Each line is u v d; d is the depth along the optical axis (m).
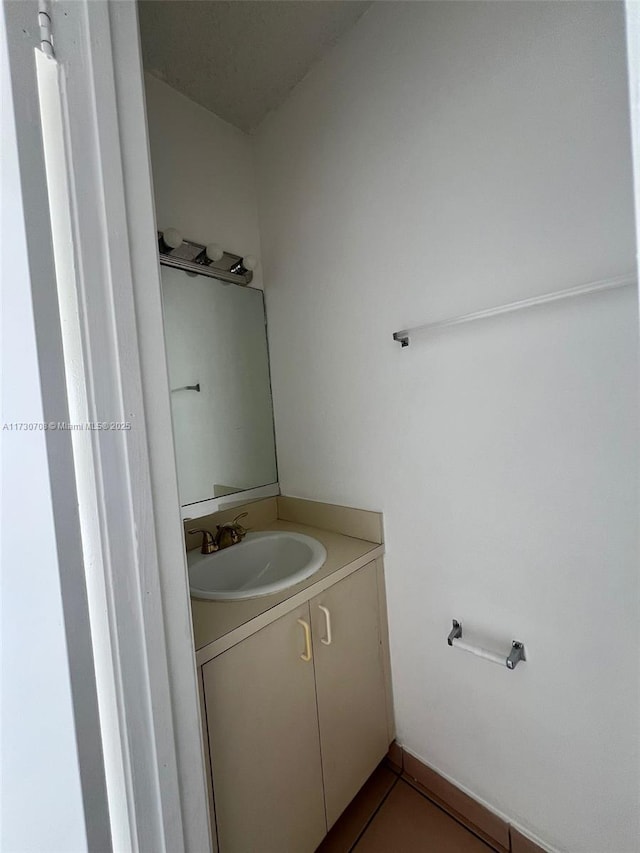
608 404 0.85
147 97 1.36
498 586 1.06
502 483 1.03
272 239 1.64
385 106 1.20
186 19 1.16
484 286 1.03
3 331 0.56
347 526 1.43
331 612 1.12
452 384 1.11
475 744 1.15
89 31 0.53
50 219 0.52
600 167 0.83
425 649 1.25
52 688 0.57
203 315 1.51
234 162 1.61
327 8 1.19
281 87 1.45
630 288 0.81
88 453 0.54
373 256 1.28
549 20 0.87
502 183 0.97
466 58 1.01
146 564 0.59
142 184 0.60
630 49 0.32
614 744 0.90
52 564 0.54
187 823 0.64
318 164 1.42
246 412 1.63
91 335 0.53
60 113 0.52
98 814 0.56
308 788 1.04
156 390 0.61
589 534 0.90
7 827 0.70
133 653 0.57
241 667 0.89
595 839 0.94
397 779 1.33
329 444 1.50
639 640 0.85
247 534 1.50
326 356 1.47
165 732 0.60
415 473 1.23
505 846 1.09
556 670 0.97
